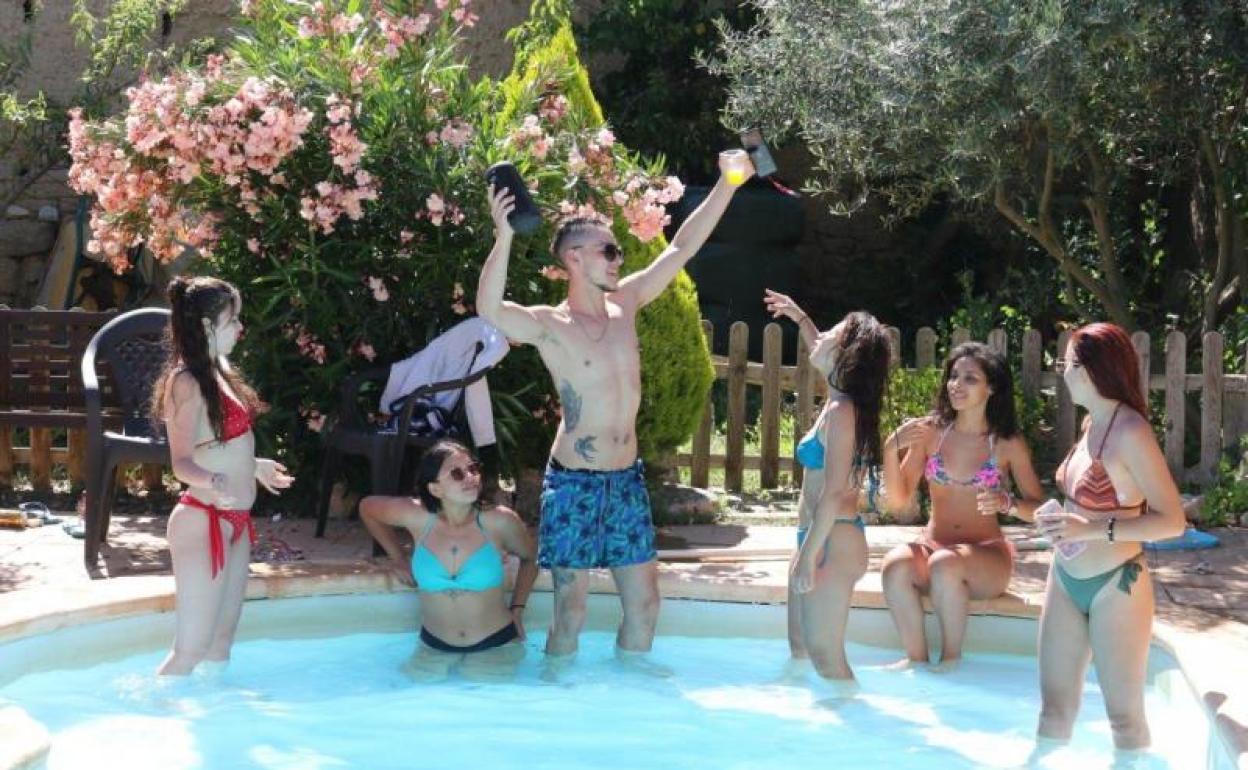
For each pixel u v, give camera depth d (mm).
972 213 12805
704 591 6645
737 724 5359
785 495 10023
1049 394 9914
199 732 5156
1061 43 8750
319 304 7922
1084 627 4996
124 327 7613
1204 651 5316
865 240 14969
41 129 12312
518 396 8312
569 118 8297
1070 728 5082
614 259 6043
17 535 7844
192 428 5512
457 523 6230
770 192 13492
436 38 8352
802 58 10148
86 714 5320
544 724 5332
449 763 4895
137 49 12000
